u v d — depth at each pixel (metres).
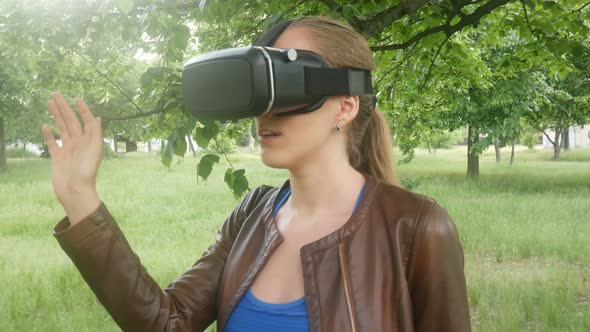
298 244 1.00
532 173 24.89
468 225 10.71
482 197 15.62
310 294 0.93
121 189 18.92
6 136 31.47
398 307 0.94
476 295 6.32
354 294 0.93
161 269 7.84
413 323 0.98
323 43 0.94
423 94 5.85
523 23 4.47
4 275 7.49
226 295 1.05
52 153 0.92
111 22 2.79
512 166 29.92
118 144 60.62
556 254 8.48
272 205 1.09
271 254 1.02
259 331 0.98
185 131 2.25
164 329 1.03
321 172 0.99
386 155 1.17
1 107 24.92
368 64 0.99
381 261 0.95
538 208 12.97
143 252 9.09
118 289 0.97
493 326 5.43
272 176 23.55
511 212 12.49
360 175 1.04
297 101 0.87
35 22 2.96
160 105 2.46
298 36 0.94
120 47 3.50
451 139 54.22
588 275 7.11
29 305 6.35
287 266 0.99
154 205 15.31
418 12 4.00
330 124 0.95
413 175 23.39
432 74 5.33
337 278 0.94
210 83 0.86
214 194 17.50
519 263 8.20
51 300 6.52
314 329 0.92
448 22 3.88
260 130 0.94
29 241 10.54
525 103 17.41
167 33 2.39
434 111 6.50
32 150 50.47
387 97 4.97
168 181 21.55
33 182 20.98
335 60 0.94
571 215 12.04
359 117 1.04
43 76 3.40
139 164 31.31
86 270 0.95
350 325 0.92
